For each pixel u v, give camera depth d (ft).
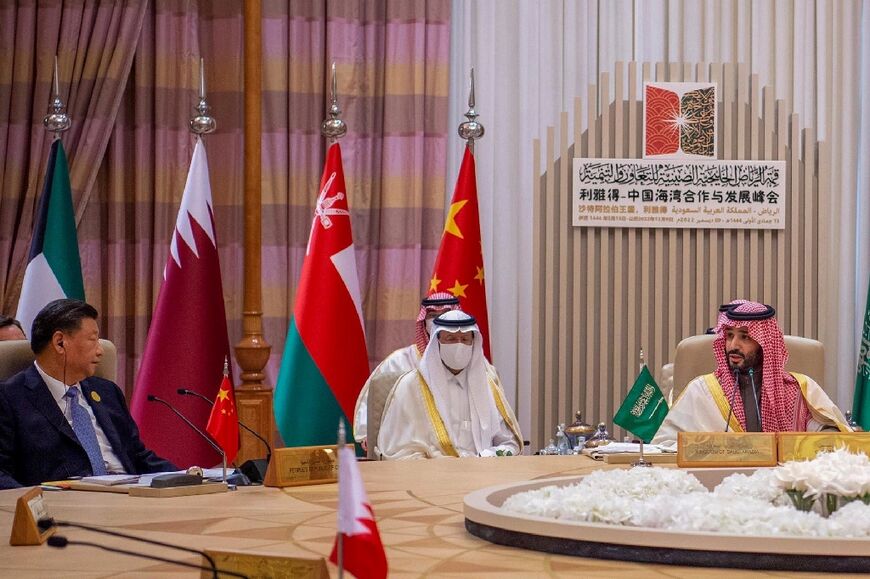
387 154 22.41
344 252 19.15
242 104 22.40
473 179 20.99
